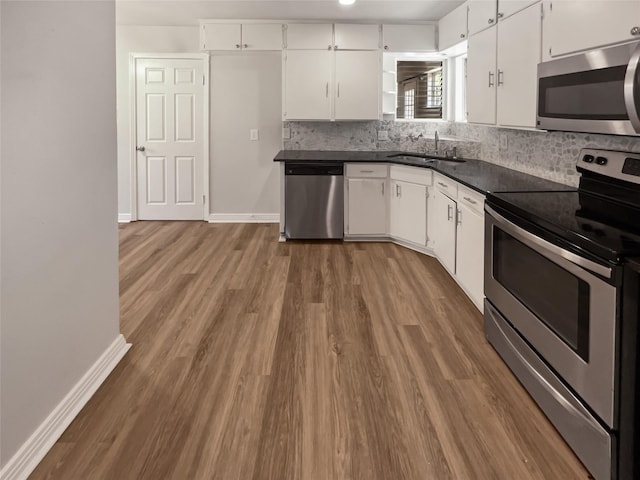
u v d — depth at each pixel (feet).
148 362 8.96
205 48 19.42
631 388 5.27
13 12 5.73
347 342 9.82
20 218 5.93
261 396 7.85
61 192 6.96
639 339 5.19
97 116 8.18
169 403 7.63
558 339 6.55
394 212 17.75
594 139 9.69
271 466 6.23
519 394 7.88
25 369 6.08
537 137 12.32
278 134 21.16
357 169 17.85
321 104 19.53
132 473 6.08
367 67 19.36
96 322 8.22
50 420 6.66
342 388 8.09
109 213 8.76
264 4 16.96
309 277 14.05
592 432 5.78
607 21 7.48
